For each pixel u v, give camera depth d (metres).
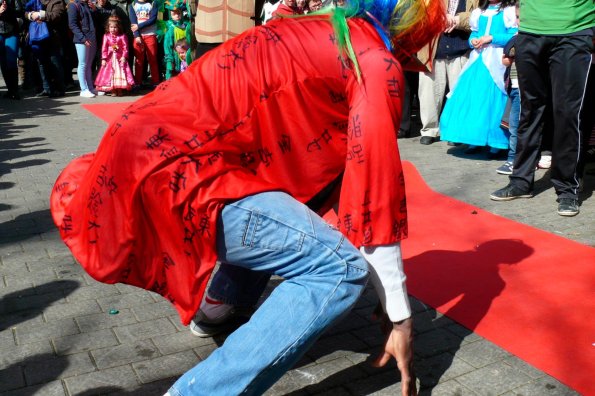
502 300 3.31
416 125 8.49
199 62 2.10
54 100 10.83
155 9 12.29
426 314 3.17
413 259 3.87
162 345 2.85
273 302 1.91
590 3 4.45
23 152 6.82
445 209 4.86
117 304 3.26
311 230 1.91
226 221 1.91
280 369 1.88
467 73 6.38
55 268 3.70
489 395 2.51
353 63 1.95
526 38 4.71
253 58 2.01
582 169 5.12
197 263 1.96
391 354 2.18
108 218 1.96
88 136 7.76
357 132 1.95
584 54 4.48
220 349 1.90
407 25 2.05
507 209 4.87
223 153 1.93
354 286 1.95
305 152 2.05
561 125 4.63
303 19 2.10
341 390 2.53
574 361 2.75
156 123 1.93
